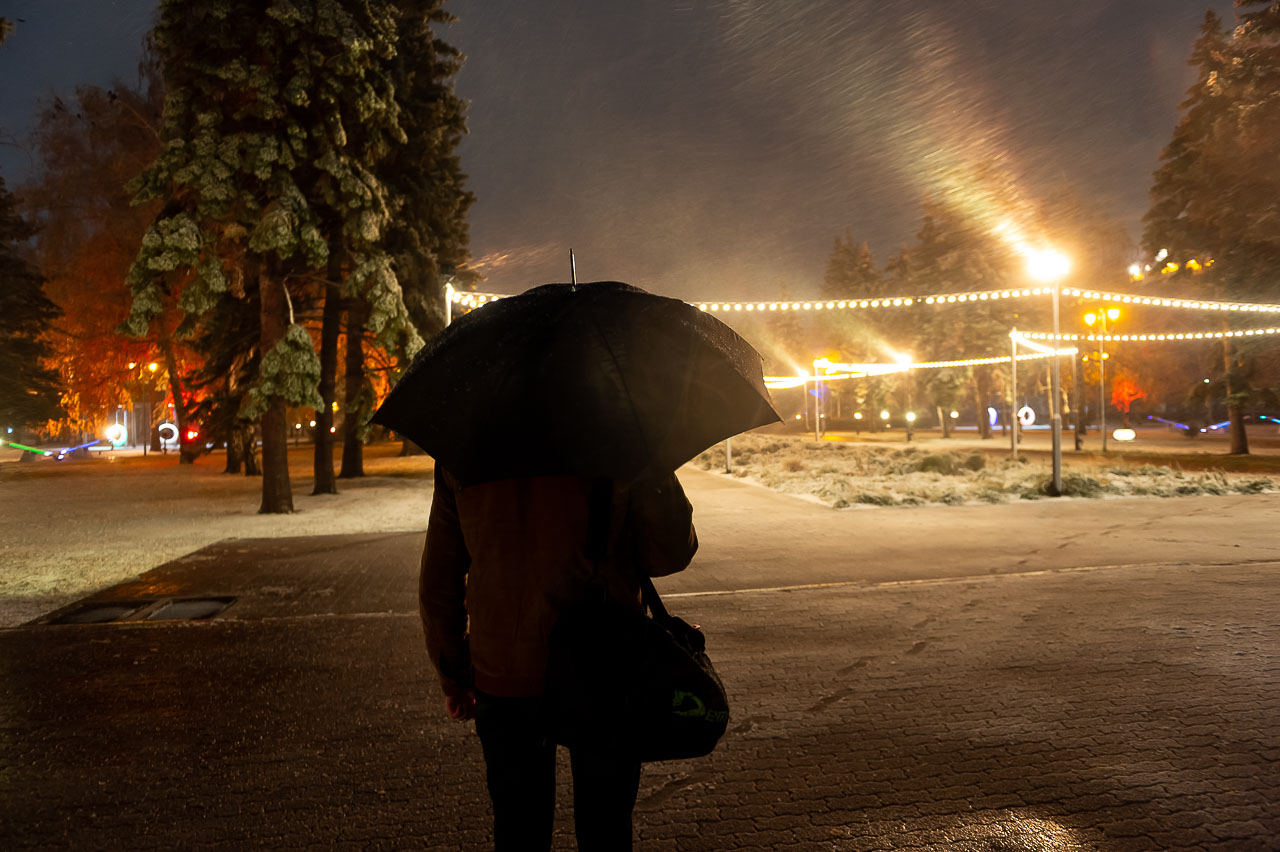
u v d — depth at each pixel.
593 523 1.82
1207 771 3.83
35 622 7.36
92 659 6.11
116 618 7.52
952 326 49.50
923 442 44.22
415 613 7.48
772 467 24.84
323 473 20.19
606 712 1.68
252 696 5.21
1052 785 3.72
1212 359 31.33
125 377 35.38
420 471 28.48
